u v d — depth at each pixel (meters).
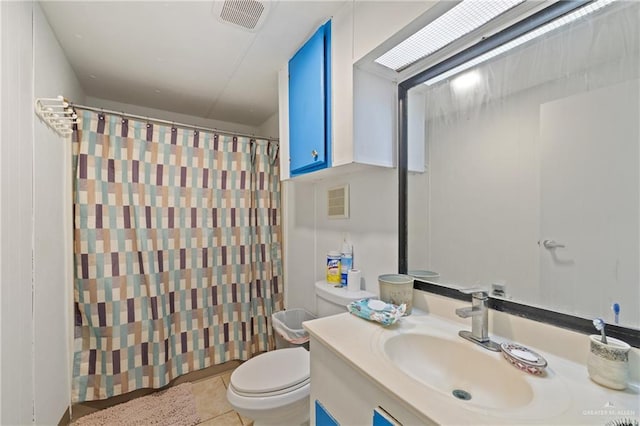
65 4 1.18
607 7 0.70
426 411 0.56
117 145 1.67
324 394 0.93
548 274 0.81
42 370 1.21
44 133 1.24
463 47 1.01
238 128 2.80
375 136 1.22
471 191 1.01
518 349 0.79
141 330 1.71
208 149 1.99
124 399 1.68
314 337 0.96
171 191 1.85
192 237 1.92
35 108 1.15
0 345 0.89
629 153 0.67
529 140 0.85
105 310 1.61
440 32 0.96
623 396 0.61
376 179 1.41
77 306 1.57
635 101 0.66
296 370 1.35
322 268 1.87
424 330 0.97
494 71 0.94
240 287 2.10
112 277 1.63
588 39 0.73
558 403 0.58
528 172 0.85
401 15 0.95
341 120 1.21
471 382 0.82
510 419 0.54
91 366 1.59
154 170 1.79
